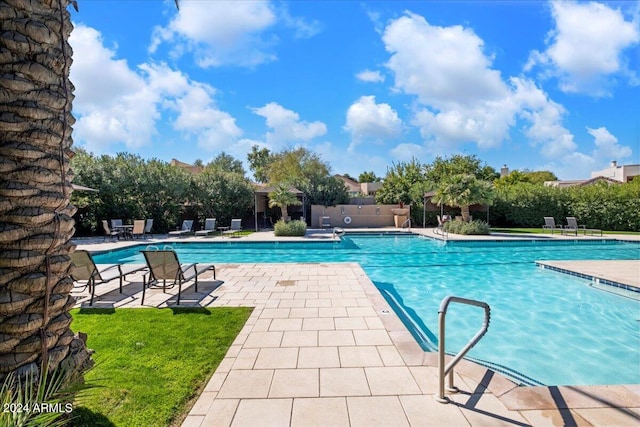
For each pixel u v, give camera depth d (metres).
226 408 2.52
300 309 4.98
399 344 3.69
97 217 17.28
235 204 21.72
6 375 1.72
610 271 7.98
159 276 5.62
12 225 1.72
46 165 1.84
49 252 1.86
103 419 2.38
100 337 3.91
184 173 20.52
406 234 18.31
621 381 3.81
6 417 1.46
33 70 1.75
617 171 40.91
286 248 14.21
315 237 15.84
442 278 8.80
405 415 2.41
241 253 13.18
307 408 2.51
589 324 5.49
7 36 1.67
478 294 7.28
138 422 2.35
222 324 4.35
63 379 1.88
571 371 4.03
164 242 14.38
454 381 2.87
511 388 2.75
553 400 2.58
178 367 3.17
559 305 6.46
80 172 16.86
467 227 16.59
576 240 14.40
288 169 30.11
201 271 6.26
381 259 11.62
